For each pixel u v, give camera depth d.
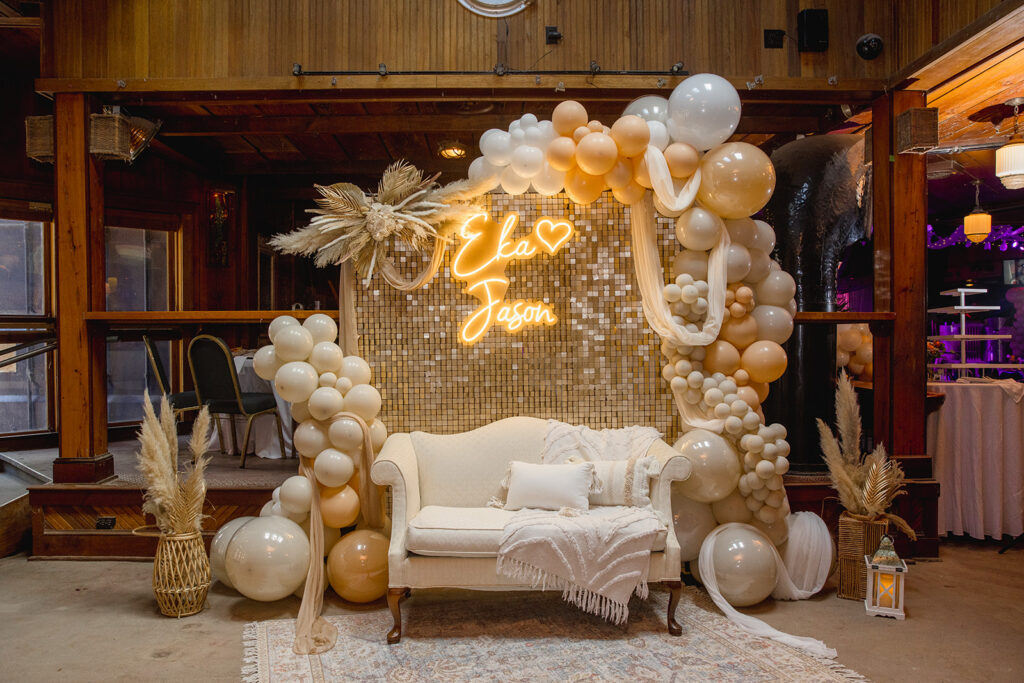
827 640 2.84
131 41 3.96
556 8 3.99
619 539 2.85
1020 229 8.70
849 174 4.21
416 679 2.52
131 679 2.51
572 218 3.72
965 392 4.28
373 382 3.70
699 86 3.29
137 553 3.90
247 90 3.96
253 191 7.45
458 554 2.84
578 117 3.33
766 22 4.05
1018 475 4.20
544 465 3.27
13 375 5.68
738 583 3.08
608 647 2.78
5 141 5.57
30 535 4.21
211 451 5.45
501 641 2.84
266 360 3.34
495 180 3.55
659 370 3.73
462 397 3.71
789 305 3.57
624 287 3.73
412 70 3.96
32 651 2.74
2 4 4.41
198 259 6.82
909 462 4.03
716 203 3.38
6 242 5.71
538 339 3.72
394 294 3.70
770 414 4.36
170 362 6.63
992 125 5.27
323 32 3.96
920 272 4.12
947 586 3.51
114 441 6.16
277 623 3.05
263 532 3.12
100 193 4.12
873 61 4.11
